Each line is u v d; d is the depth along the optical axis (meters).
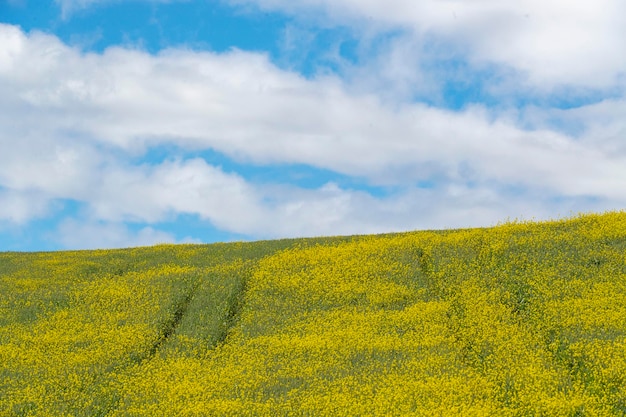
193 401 25.56
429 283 39.12
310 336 32.78
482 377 26.27
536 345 29.48
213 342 33.44
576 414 22.47
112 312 38.84
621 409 22.75
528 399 23.56
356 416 23.17
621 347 27.30
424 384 25.45
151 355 32.25
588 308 32.62
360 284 39.84
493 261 40.44
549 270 38.12
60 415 24.98
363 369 28.08
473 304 34.75
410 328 32.97
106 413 25.53
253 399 25.70
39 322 37.69
